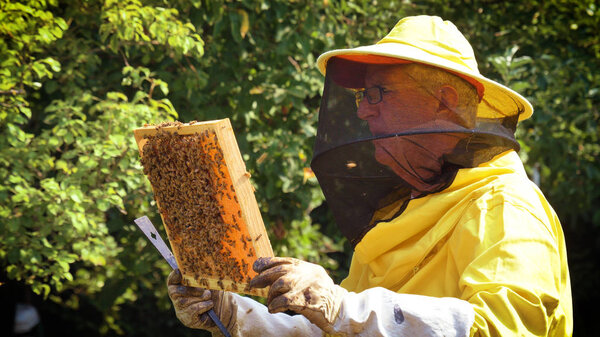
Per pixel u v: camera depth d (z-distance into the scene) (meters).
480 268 1.67
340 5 4.81
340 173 2.02
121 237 4.70
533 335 1.59
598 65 5.26
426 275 1.88
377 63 2.00
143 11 3.87
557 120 5.73
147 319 7.35
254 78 4.55
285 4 4.46
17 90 3.41
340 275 5.70
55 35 3.77
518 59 5.17
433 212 1.88
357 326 1.55
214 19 4.30
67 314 7.38
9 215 3.67
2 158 3.72
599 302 9.70
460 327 1.53
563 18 5.27
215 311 2.02
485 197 1.82
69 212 3.65
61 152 4.27
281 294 1.54
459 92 1.95
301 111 4.75
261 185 4.69
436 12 5.14
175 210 1.88
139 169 3.79
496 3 5.30
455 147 1.93
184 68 4.34
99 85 4.38
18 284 5.26
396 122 1.95
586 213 8.73
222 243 1.77
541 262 1.68
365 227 2.00
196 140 1.66
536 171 7.07
